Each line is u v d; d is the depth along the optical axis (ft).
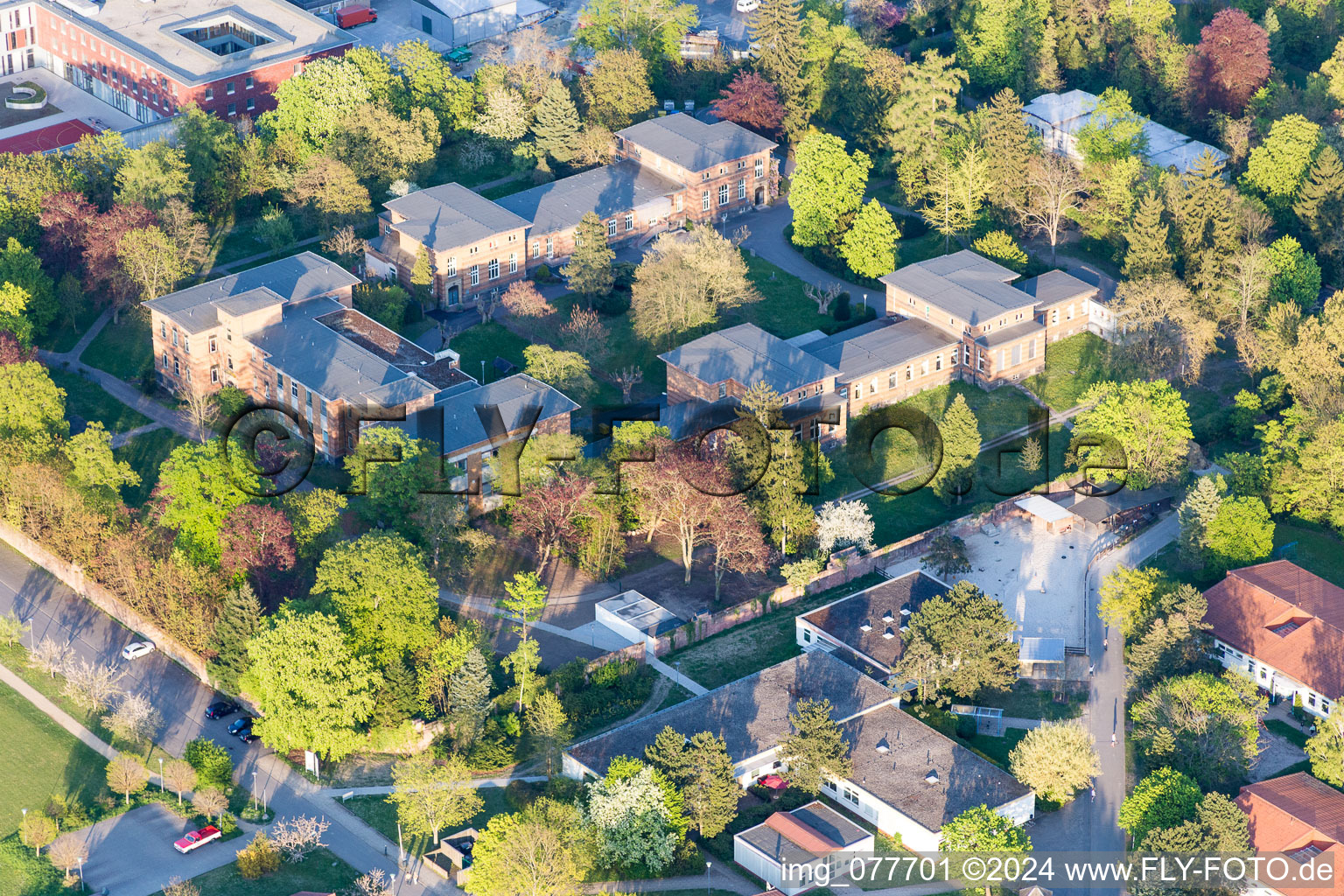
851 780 640.17
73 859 606.55
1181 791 621.31
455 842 623.36
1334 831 612.29
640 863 611.88
